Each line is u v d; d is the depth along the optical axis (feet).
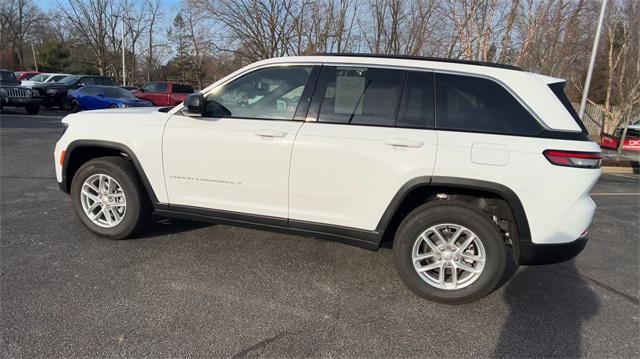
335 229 10.93
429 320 9.60
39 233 13.24
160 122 12.04
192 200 12.03
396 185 10.10
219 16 57.88
